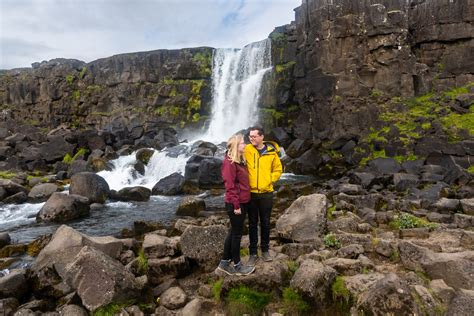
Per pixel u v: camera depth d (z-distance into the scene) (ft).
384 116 77.77
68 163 94.27
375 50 82.38
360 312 19.49
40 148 101.04
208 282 25.61
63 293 25.57
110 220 52.01
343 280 21.77
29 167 94.17
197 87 127.24
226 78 125.49
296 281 22.02
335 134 83.46
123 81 141.28
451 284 21.25
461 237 28.12
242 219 23.17
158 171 83.92
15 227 50.03
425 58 85.15
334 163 78.28
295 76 98.12
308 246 27.91
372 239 28.09
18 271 27.30
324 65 86.17
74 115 150.00
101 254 23.21
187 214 53.57
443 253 23.72
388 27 80.69
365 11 82.89
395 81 80.94
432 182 56.03
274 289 22.56
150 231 44.29
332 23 84.74
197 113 126.31
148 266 26.78
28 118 160.45
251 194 23.88
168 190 68.64
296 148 84.64
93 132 105.60
